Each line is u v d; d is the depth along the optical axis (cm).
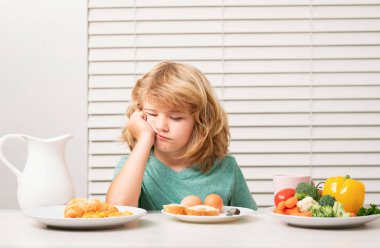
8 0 251
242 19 254
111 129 252
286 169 254
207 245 91
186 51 254
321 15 254
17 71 250
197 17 253
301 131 254
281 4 254
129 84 253
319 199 122
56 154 132
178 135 147
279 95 254
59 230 108
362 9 256
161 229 109
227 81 253
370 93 255
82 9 252
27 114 249
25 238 99
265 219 125
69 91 250
